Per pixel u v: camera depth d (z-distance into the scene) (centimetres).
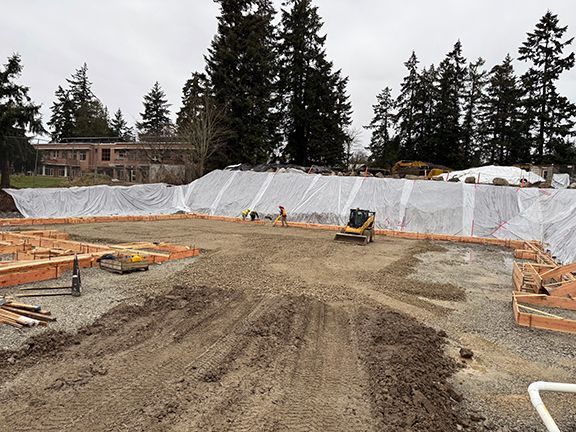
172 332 616
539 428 415
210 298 795
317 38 4103
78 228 1864
